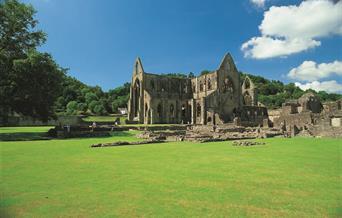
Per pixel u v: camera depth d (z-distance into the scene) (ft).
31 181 36.73
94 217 23.76
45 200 28.40
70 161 54.49
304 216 23.85
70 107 470.39
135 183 35.58
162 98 285.84
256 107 303.48
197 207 26.23
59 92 146.00
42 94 135.13
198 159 57.41
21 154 66.13
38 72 131.75
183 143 101.91
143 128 181.88
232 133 147.84
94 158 59.11
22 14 139.74
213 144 96.63
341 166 48.60
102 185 34.55
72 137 132.36
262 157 60.59
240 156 62.39
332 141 109.29
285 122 184.96
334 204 27.09
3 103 133.90
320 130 140.36
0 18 134.31
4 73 128.57
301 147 84.28
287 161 54.44
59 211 25.21
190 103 301.43
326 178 38.52
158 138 120.57
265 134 135.64
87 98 522.88
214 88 296.71
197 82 324.19
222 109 289.53
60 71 145.89
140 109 290.15
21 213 24.75
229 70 304.30
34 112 145.69
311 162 53.01
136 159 57.47
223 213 24.63
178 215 24.14
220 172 42.83
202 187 33.58
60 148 81.10
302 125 164.04
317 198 29.07
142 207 26.23
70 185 34.55
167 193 30.94
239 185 34.55
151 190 32.17
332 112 155.33
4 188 33.09
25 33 143.43
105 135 144.25
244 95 340.80
